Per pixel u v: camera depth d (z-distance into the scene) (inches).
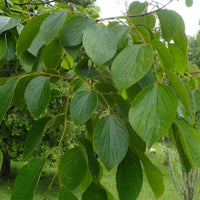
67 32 15.2
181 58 19.4
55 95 18.8
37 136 17.2
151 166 14.9
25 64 20.4
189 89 22.3
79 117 15.1
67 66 30.2
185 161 15.2
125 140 14.4
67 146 137.7
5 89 16.1
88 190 15.7
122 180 15.7
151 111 12.4
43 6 34.4
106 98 21.0
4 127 148.3
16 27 19.6
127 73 12.8
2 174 180.1
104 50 13.3
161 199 145.5
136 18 21.2
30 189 13.3
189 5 20.4
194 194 94.0
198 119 17.9
